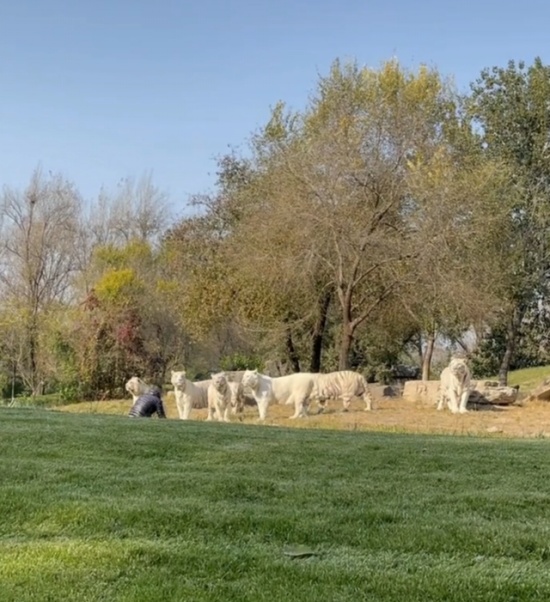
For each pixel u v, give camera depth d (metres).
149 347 30.75
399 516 5.57
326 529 5.17
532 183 30.44
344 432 11.45
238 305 25.88
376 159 22.25
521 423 15.62
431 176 21.84
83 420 11.48
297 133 25.80
